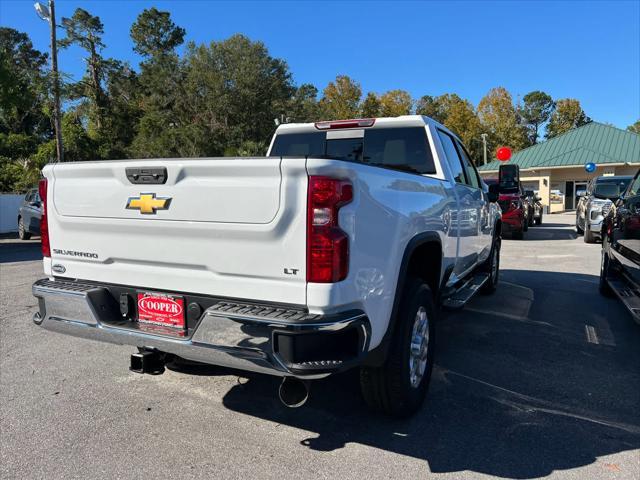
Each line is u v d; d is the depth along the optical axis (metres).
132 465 2.85
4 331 5.43
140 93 49.66
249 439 3.15
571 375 4.17
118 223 3.00
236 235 2.62
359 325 2.55
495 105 61.00
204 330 2.62
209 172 2.65
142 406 3.62
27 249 14.12
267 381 4.08
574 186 32.91
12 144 31.45
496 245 7.18
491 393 3.82
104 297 3.12
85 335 3.12
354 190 2.56
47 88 19.23
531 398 3.73
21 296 7.30
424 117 4.60
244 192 2.57
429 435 3.19
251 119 45.28
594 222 13.22
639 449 3.00
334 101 66.81
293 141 5.25
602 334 5.30
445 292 4.51
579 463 2.85
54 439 3.14
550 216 28.70
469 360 4.52
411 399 3.35
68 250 3.29
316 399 3.74
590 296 7.13
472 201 5.27
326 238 2.43
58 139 20.28
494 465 2.84
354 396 3.79
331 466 2.84
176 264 2.86
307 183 2.45
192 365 4.19
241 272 2.65
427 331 3.58
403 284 3.13
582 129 34.66
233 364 2.59
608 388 3.91
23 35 56.75
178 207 2.77
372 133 4.84
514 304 6.64
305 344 2.41
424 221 3.49
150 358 3.10
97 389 3.91
